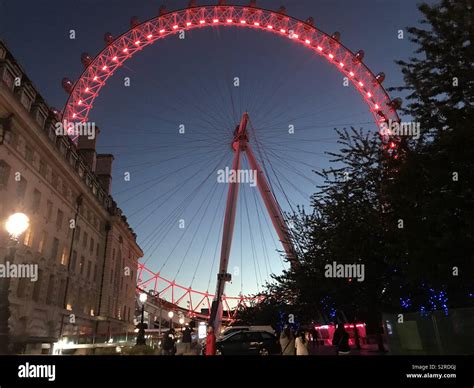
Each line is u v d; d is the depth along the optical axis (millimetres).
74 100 56625
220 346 27219
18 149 34469
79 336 36562
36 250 38188
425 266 16672
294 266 34094
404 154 17734
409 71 15852
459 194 14859
